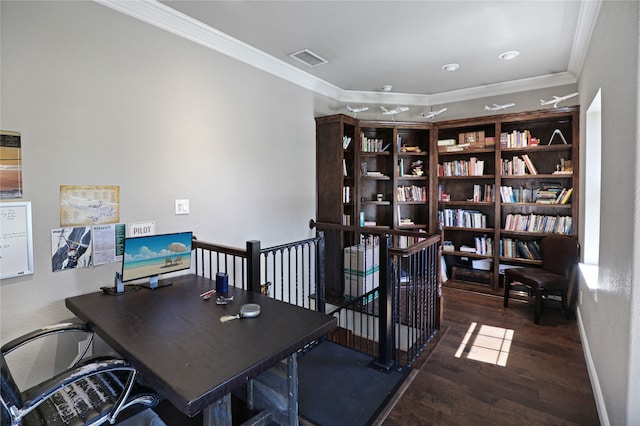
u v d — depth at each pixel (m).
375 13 2.59
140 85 2.46
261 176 3.47
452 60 3.52
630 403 1.45
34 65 1.96
